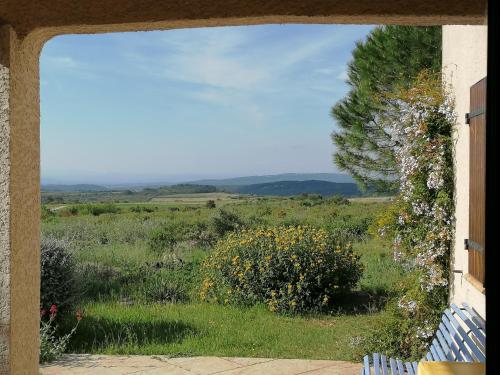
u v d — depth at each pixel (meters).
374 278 11.07
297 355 6.45
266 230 10.35
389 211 6.67
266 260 9.21
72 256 7.91
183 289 10.23
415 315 6.12
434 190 6.09
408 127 6.23
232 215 17.31
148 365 5.91
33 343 2.32
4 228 2.12
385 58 14.56
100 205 30.86
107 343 6.73
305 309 8.89
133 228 19.78
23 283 2.23
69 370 5.76
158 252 14.72
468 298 4.92
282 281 9.20
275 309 8.87
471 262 4.72
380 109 14.78
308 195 35.88
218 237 16.16
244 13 2.04
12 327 2.14
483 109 4.34
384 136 14.80
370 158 15.15
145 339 6.90
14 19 2.12
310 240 9.61
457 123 5.58
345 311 8.98
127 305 9.28
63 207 30.22
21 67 2.21
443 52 6.30
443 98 5.98
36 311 2.35
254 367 5.82
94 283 10.59
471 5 1.97
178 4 2.05
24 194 2.24
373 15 2.02
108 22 2.10
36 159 2.36
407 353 6.07
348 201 29.62
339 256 9.37
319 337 7.31
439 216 5.86
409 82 14.00
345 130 15.45
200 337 7.18
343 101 15.48
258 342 7.00
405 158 6.33
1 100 2.12
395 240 6.58
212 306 9.26
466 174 5.16
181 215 26.86
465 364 2.89
